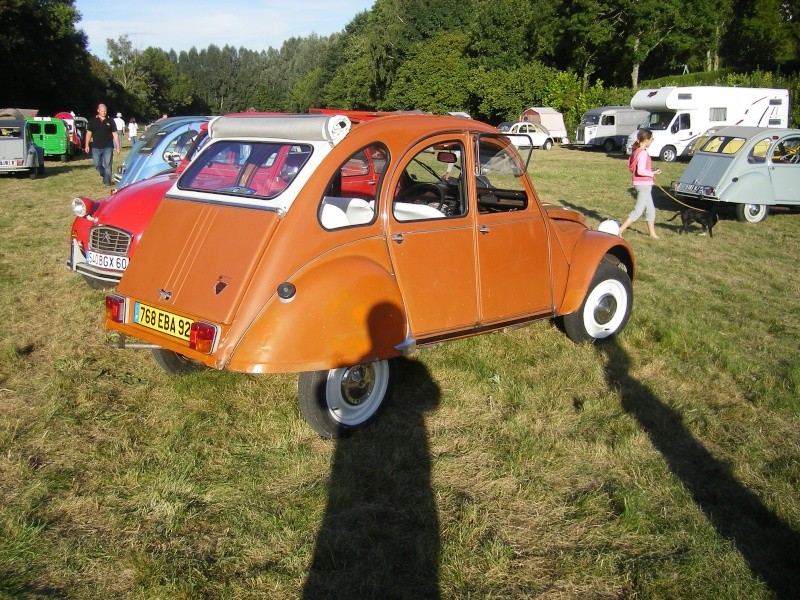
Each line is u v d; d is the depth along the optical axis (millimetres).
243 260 3980
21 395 4934
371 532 3486
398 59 68812
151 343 4477
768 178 13336
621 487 3932
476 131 4902
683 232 12156
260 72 159250
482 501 3783
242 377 5254
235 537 3438
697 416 4824
